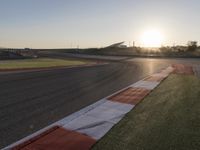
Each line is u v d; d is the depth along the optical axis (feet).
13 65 88.89
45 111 21.39
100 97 28.27
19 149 12.97
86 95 29.53
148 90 32.83
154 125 17.03
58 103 24.68
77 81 43.70
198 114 19.92
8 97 27.32
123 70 75.36
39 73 58.54
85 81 44.04
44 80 44.27
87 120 18.52
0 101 25.18
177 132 15.58
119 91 32.12
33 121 18.42
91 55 257.75
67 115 20.10
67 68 81.97
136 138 14.56
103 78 49.90
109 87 36.63
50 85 37.76
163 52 265.75
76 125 17.24
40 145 13.57
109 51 325.21
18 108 22.35
